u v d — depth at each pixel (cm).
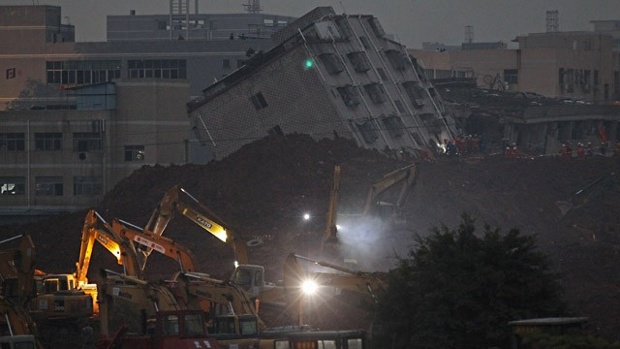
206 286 16862
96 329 18362
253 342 15250
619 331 16412
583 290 19375
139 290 16525
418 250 15762
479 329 14475
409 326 15038
